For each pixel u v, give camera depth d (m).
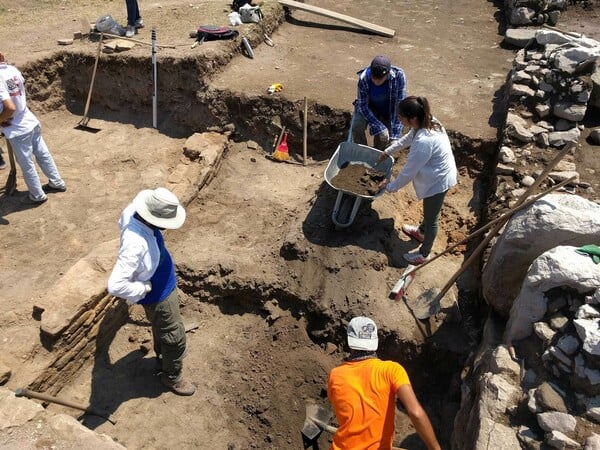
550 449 3.54
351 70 9.00
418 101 4.93
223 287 5.83
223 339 5.63
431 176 5.18
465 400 4.51
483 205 6.63
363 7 11.84
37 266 5.98
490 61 9.34
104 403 4.98
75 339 5.05
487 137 7.11
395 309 5.41
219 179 7.53
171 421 4.91
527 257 4.55
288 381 5.27
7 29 10.09
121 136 8.57
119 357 5.41
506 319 4.86
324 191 6.64
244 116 8.17
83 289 5.18
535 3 10.02
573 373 3.80
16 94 6.17
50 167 6.93
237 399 5.17
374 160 6.25
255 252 6.11
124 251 4.10
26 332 4.96
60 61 9.07
